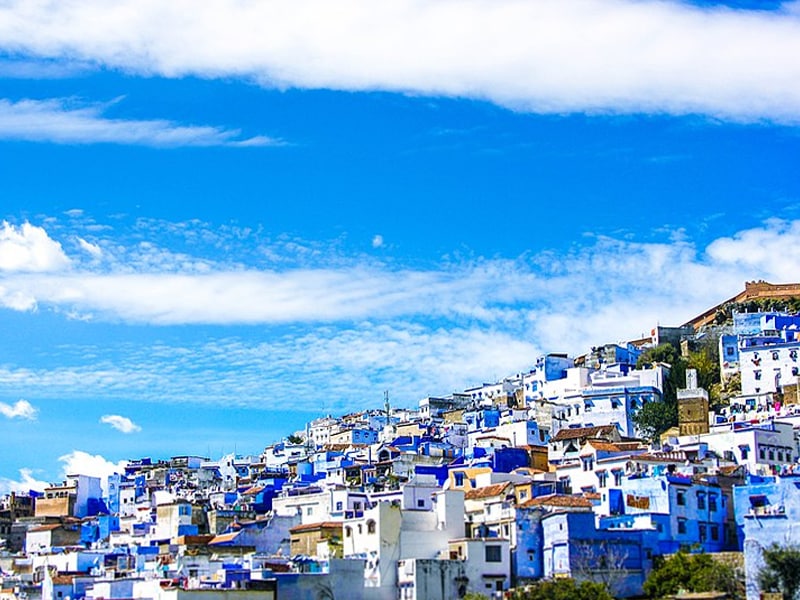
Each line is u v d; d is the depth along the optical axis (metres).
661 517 159.62
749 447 195.62
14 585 173.25
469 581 152.25
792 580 138.38
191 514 199.88
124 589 152.75
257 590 144.62
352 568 151.75
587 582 143.12
